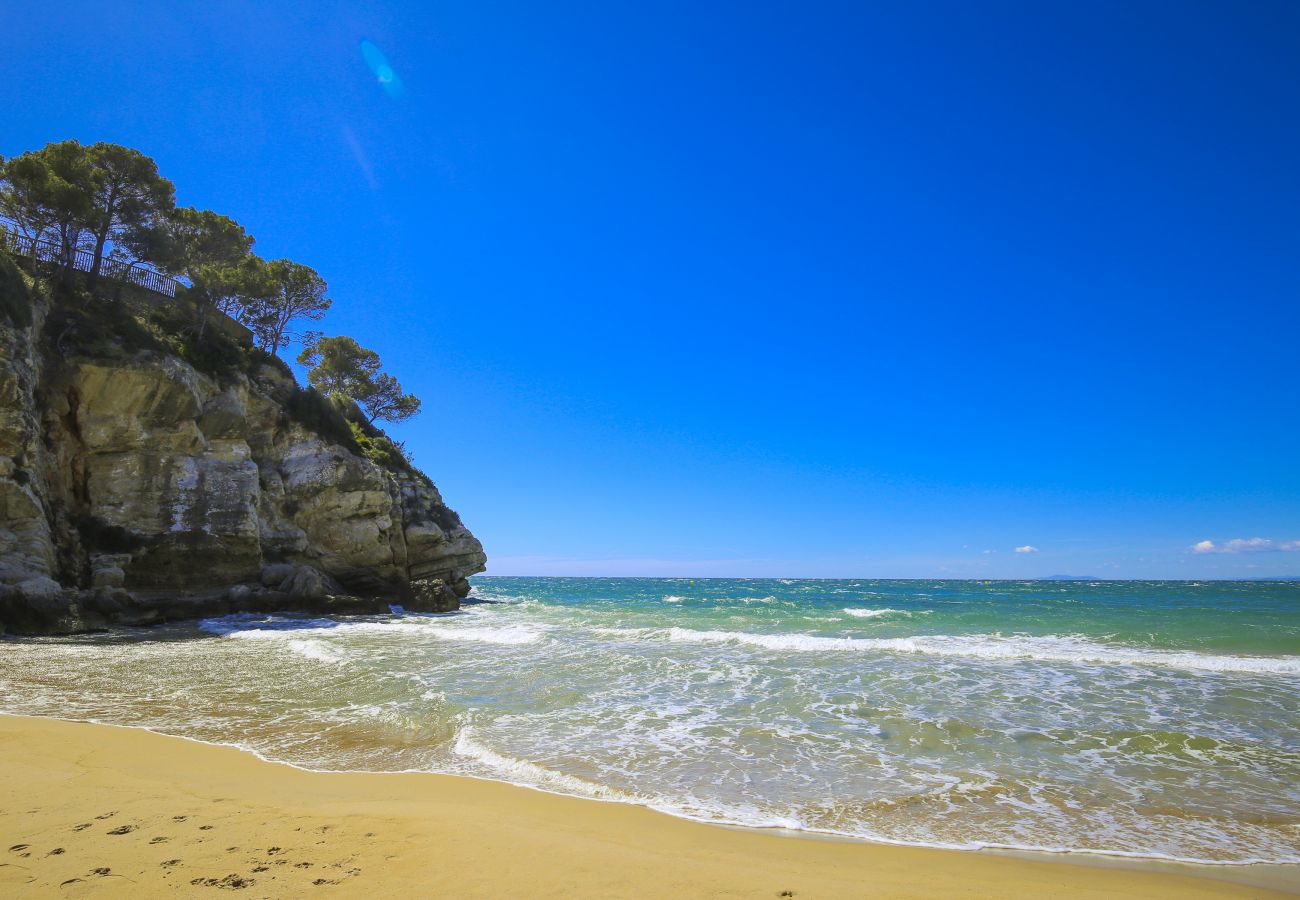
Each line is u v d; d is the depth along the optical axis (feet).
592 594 236.02
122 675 50.06
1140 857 20.42
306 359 199.52
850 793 25.71
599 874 16.92
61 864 16.60
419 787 24.86
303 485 124.88
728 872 17.56
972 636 82.94
